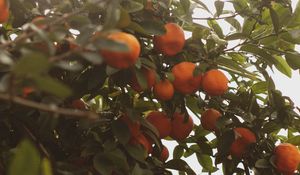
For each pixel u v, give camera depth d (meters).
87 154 0.99
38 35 0.71
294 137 1.26
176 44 1.08
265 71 1.24
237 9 1.24
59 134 1.04
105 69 1.01
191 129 1.23
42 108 0.58
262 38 1.26
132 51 0.85
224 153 1.15
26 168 0.55
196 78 1.12
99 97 1.23
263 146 1.19
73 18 0.86
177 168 1.19
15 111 0.96
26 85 0.61
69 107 1.04
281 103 1.18
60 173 0.88
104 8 0.94
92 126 1.03
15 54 0.84
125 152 1.04
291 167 1.16
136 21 1.03
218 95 1.14
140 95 1.16
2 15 0.84
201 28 1.13
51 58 0.65
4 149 0.96
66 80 1.04
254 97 1.20
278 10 1.27
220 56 1.17
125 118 1.08
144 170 1.01
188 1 1.13
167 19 1.11
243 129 1.18
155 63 1.10
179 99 1.13
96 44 0.67
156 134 1.07
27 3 1.04
